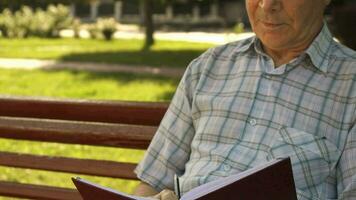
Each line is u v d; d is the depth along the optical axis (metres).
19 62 17.30
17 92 12.01
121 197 1.88
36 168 3.14
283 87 2.28
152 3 23.58
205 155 2.36
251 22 2.33
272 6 2.23
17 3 33.19
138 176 2.57
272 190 1.83
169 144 2.54
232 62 2.46
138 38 28.19
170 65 16.06
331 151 2.15
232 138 2.32
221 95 2.41
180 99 2.53
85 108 3.02
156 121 2.89
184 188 2.33
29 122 3.13
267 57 2.37
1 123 3.18
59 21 28.69
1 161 3.21
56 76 14.18
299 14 2.23
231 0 39.03
